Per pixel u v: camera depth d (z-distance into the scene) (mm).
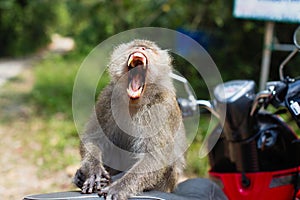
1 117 5426
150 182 2150
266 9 3285
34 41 14391
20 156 3988
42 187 3354
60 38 19391
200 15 5500
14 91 7262
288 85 2238
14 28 13305
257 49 5379
